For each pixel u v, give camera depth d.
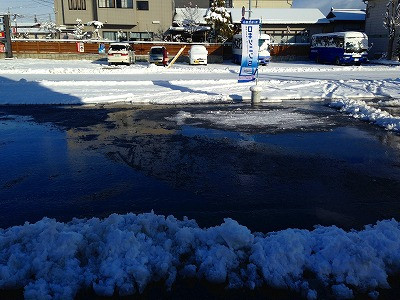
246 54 12.41
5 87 16.83
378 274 3.32
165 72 26.42
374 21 41.12
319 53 39.19
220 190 5.59
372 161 7.04
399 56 36.47
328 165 6.80
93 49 38.50
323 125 10.11
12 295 3.19
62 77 21.83
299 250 3.54
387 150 7.78
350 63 35.44
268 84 18.94
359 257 3.40
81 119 10.84
